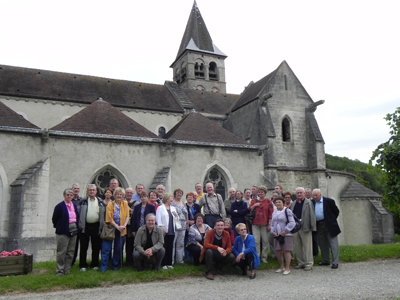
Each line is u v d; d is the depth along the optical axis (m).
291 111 27.02
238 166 18.00
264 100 24.72
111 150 15.47
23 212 12.70
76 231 8.71
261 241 10.68
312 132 26.56
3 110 15.52
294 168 25.78
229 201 11.42
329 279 8.38
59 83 24.11
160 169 16.23
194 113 20.38
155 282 8.23
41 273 8.99
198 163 17.09
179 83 44.28
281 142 26.19
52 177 14.10
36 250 12.36
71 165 14.56
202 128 19.17
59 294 7.21
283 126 27.55
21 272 8.82
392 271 9.16
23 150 13.88
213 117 28.22
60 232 8.45
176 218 9.70
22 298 6.91
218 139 18.66
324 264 10.30
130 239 9.69
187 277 8.73
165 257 9.32
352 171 64.31
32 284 7.65
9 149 13.64
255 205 10.41
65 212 8.56
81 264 9.20
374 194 25.75
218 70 42.97
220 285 7.90
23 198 12.77
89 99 23.55
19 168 13.67
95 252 9.31
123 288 7.69
